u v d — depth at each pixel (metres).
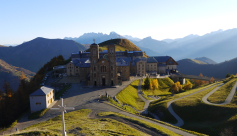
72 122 42.28
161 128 40.22
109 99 71.69
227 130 44.41
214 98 72.75
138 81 120.12
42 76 136.12
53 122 45.88
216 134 45.56
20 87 99.12
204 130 48.69
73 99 73.75
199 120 56.88
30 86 103.06
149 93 106.56
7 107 69.81
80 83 107.31
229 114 53.03
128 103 78.25
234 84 96.00
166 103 75.44
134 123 42.78
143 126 40.56
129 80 119.19
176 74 150.62
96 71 98.81
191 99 75.56
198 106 64.94
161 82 126.75
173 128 42.25
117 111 56.97
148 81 110.19
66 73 133.38
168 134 35.78
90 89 91.94
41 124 47.00
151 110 73.88
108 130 34.03
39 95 62.47
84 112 55.47
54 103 69.06
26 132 26.84
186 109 65.19
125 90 92.56
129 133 33.78
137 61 138.75
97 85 99.88
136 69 137.25
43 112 59.38
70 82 110.00
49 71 162.75
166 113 66.25
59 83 107.19
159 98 97.44
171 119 61.53
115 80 100.12
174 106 70.38
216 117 54.56
